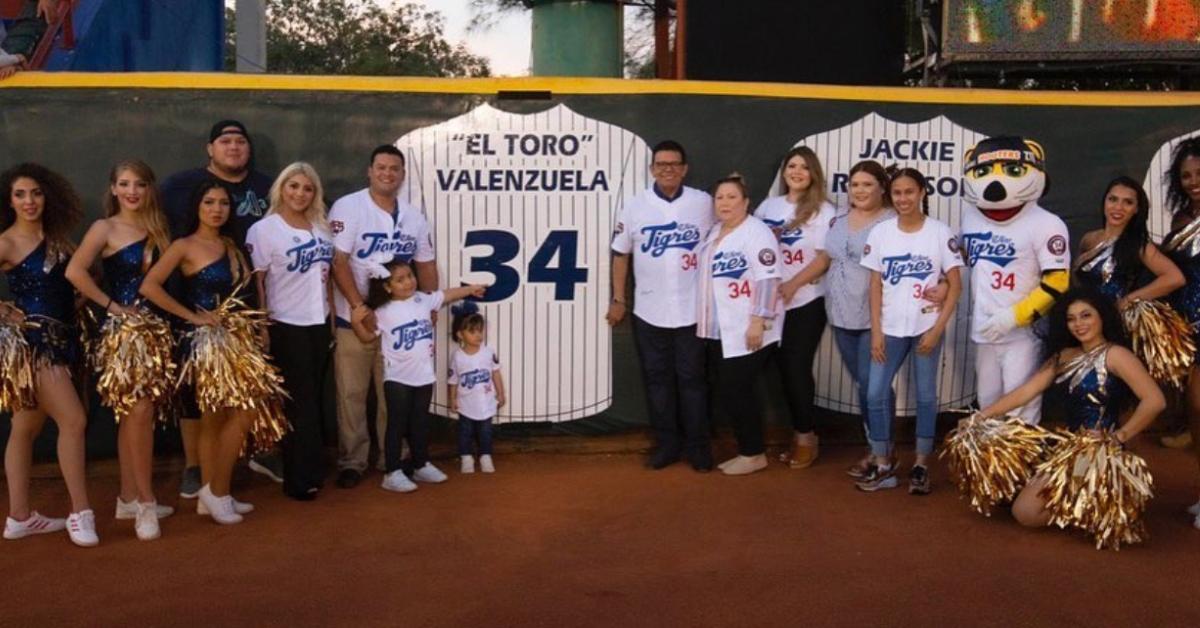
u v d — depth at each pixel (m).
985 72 9.11
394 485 6.62
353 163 7.28
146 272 5.88
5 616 4.69
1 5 10.08
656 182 7.02
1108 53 8.73
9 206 5.72
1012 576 5.14
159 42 12.35
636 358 7.48
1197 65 9.02
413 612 4.71
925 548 5.54
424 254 7.02
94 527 5.70
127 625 4.59
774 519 6.03
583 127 7.36
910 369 7.57
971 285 6.87
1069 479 5.58
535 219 7.37
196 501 6.48
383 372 6.78
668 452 7.17
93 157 7.13
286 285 6.32
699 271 6.95
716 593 4.91
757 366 6.84
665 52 13.02
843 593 4.91
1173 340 5.94
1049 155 7.68
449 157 7.31
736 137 7.46
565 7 11.29
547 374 7.43
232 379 5.71
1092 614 4.69
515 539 5.70
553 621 4.61
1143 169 7.73
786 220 7.04
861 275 6.71
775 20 9.32
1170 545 5.61
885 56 9.44
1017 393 6.03
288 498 6.49
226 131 6.53
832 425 7.69
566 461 7.39
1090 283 6.42
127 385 5.61
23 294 5.66
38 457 7.08
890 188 6.57
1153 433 7.79
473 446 7.25
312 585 5.04
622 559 5.38
